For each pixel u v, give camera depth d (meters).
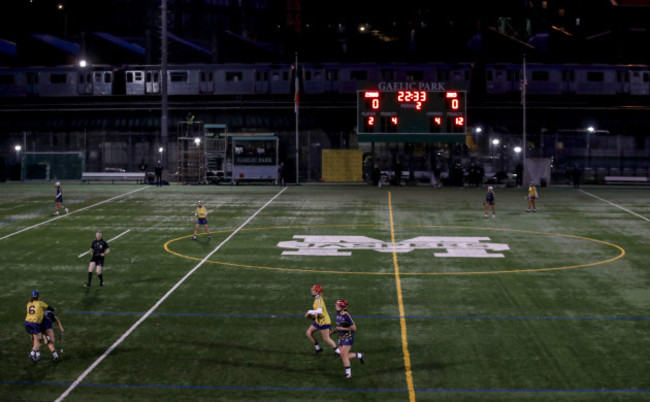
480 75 73.00
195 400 15.34
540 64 71.25
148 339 19.69
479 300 23.95
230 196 49.94
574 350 18.67
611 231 36.97
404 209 44.03
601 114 72.12
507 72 71.12
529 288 25.55
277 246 33.16
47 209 43.69
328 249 32.47
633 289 25.38
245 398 15.45
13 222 39.16
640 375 16.78
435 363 17.73
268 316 22.05
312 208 44.47
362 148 74.50
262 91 71.19
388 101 57.53
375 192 52.59
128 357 18.19
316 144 70.12
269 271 28.25
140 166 62.94
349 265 29.34
